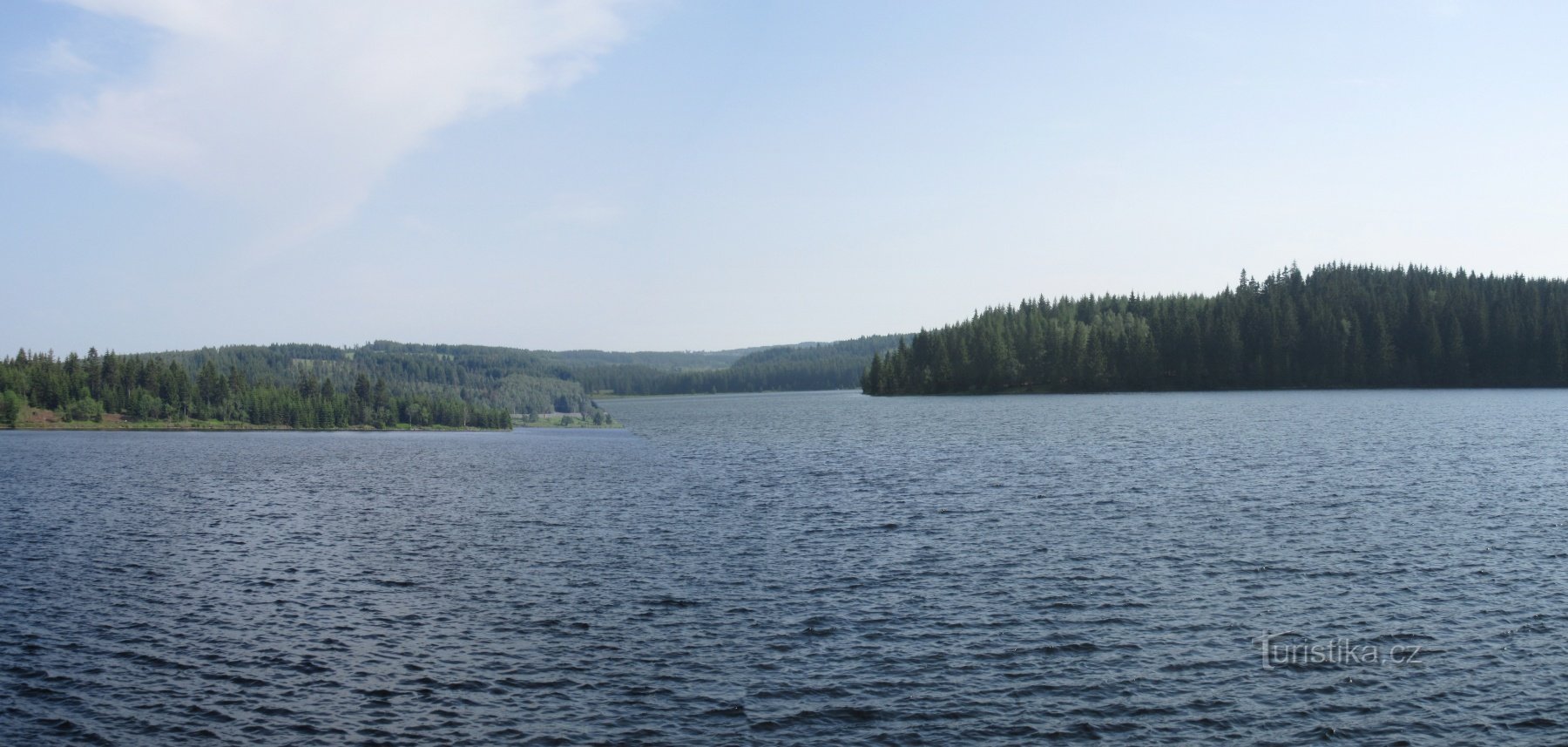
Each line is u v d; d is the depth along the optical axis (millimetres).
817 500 55781
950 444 96375
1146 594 32094
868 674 25141
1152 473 64250
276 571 38656
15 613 32062
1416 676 24312
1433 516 44844
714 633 28766
